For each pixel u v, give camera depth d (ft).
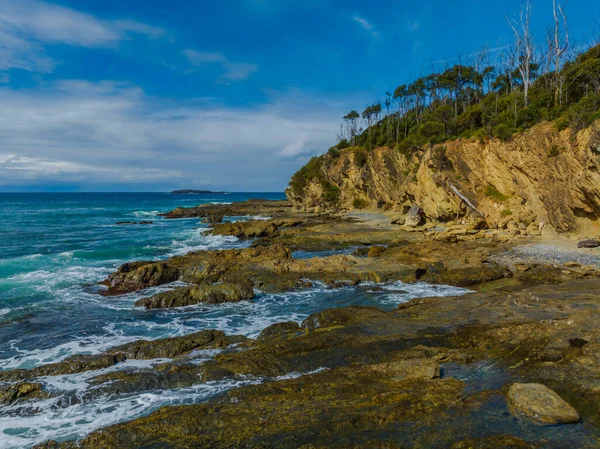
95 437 24.29
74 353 42.09
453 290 63.62
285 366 34.42
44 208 292.20
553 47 167.84
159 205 361.30
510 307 46.06
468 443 21.85
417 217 142.61
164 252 106.11
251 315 54.80
